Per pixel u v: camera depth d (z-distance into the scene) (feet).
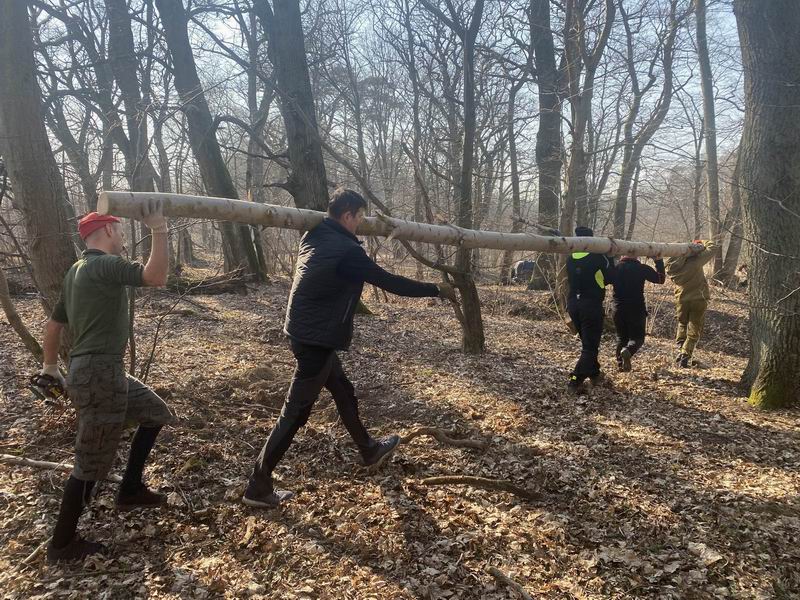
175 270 41.09
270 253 54.49
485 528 10.36
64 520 8.77
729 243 45.01
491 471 12.71
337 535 9.98
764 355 17.78
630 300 20.54
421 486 11.83
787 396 17.48
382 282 9.96
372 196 23.38
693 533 10.40
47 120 32.32
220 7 37.52
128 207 8.79
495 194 62.80
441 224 14.74
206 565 9.00
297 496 11.22
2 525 9.77
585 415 16.55
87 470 8.81
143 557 9.16
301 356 10.40
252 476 10.55
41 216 13.01
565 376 20.76
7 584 8.35
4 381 16.24
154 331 23.94
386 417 16.10
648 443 14.52
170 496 10.88
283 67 30.91
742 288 44.62
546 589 8.86
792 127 16.69
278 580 8.75
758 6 16.71
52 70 28.81
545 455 13.61
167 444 12.94
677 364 23.53
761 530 10.50
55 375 9.99
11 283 30.60
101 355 8.82
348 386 11.75
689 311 23.57
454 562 9.38
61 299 9.48
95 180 25.18
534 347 26.13
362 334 26.96
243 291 36.65
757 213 17.63
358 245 10.20
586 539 10.20
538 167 47.93
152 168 36.58
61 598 8.11
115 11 40.88
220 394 16.57
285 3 30.35
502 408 16.74
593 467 13.01
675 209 47.83
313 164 31.37
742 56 17.62
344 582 8.79
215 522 10.23
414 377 19.81
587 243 17.21
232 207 10.32
